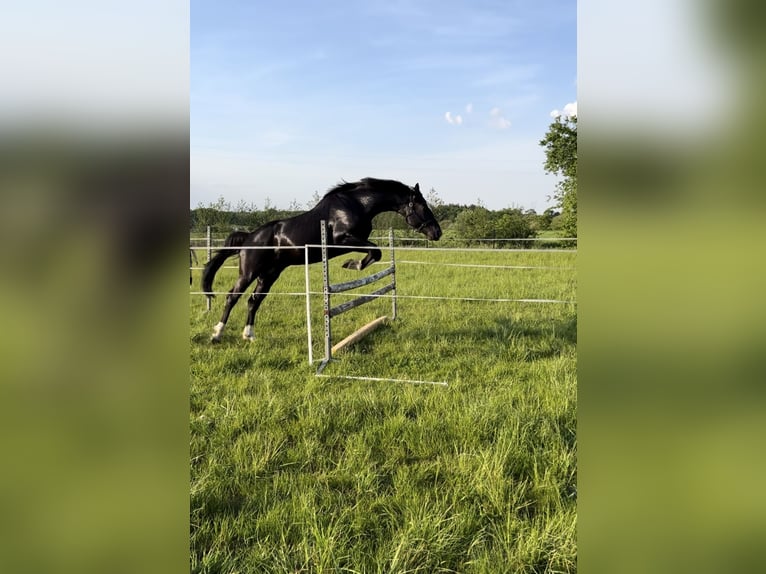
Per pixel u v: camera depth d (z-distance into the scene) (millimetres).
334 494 2533
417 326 6109
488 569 1927
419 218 6500
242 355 4969
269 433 3172
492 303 7340
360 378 4285
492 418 3186
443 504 2312
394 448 2967
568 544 1985
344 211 6191
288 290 9047
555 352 4844
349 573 1966
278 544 2139
